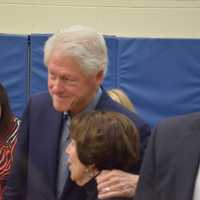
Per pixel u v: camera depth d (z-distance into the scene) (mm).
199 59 4004
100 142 1332
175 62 3996
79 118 1419
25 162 1678
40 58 3850
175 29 4406
